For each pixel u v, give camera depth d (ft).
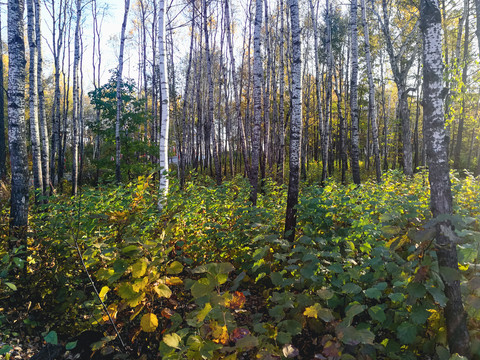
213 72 85.10
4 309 11.40
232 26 71.56
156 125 63.21
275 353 7.61
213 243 16.38
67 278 11.53
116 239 11.89
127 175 52.19
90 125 51.83
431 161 8.69
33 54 25.76
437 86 8.59
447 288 8.13
